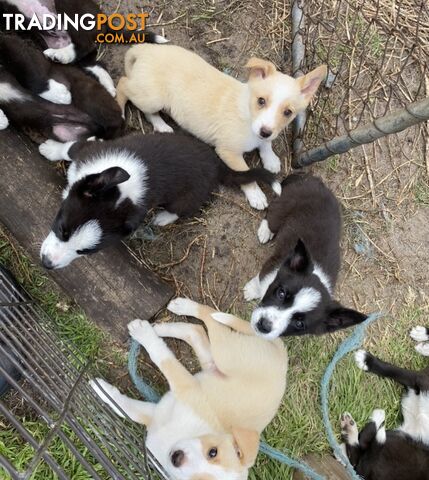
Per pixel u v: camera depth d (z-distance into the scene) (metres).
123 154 0.81
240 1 1.04
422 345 1.04
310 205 0.88
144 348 0.91
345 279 1.02
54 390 0.73
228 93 0.89
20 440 0.82
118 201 0.76
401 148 1.08
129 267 0.90
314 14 1.05
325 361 0.99
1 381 0.80
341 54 1.07
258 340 0.85
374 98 1.08
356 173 1.05
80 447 0.83
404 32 1.11
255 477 0.92
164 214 0.94
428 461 0.94
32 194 0.87
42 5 0.93
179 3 1.02
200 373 0.88
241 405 0.83
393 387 1.02
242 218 1.00
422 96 1.09
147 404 0.86
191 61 0.88
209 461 0.74
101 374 0.90
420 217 1.08
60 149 0.90
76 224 0.74
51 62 0.91
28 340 0.78
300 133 1.01
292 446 0.95
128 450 0.76
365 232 1.04
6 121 0.87
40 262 0.82
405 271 1.06
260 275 0.89
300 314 0.76
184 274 0.96
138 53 0.90
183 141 0.87
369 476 0.95
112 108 0.91
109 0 0.99
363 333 1.01
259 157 1.01
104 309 0.89
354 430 0.98
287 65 1.06
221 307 0.97
